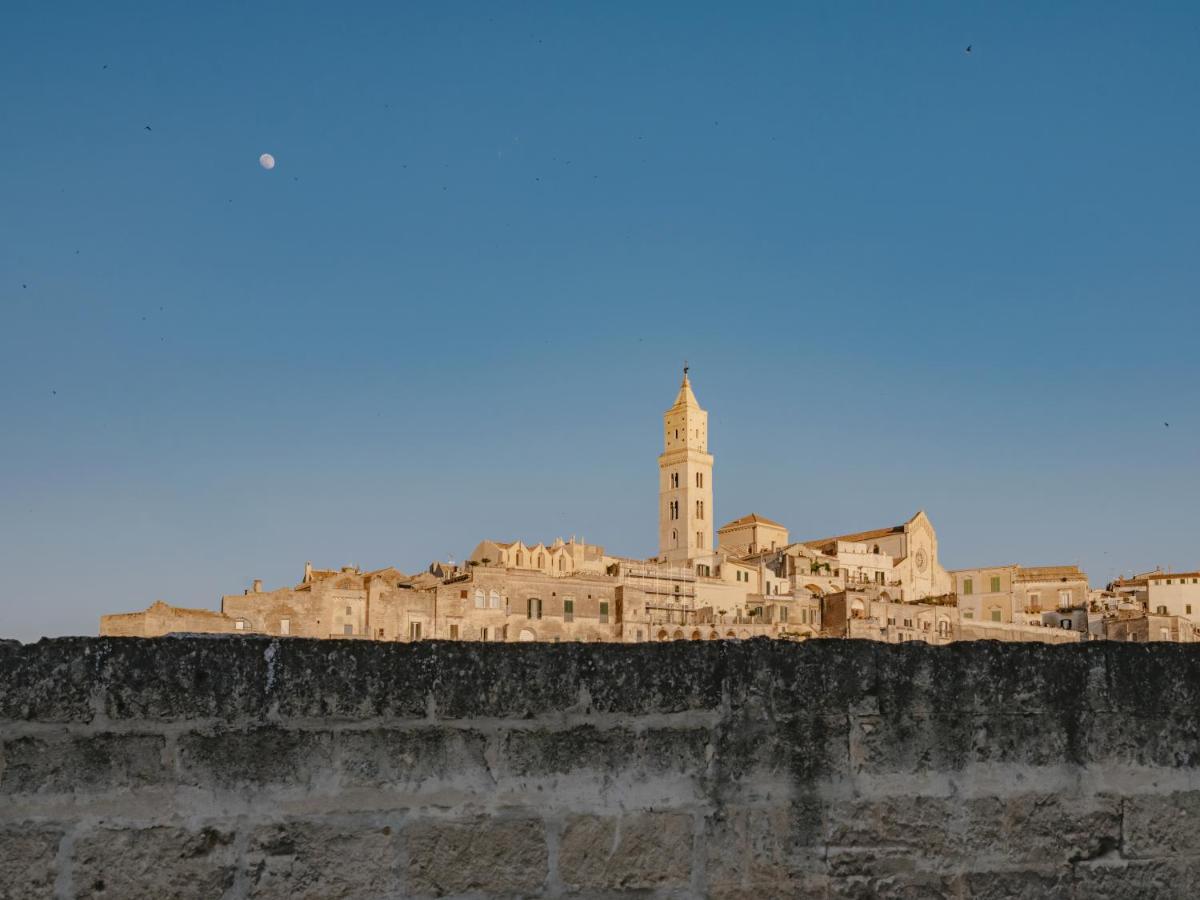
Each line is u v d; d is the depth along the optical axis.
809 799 7.33
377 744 6.86
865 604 113.88
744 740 7.30
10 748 6.42
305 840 6.68
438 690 6.98
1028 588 142.88
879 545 163.38
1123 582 161.38
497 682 7.06
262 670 6.79
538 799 7.00
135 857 6.47
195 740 6.65
